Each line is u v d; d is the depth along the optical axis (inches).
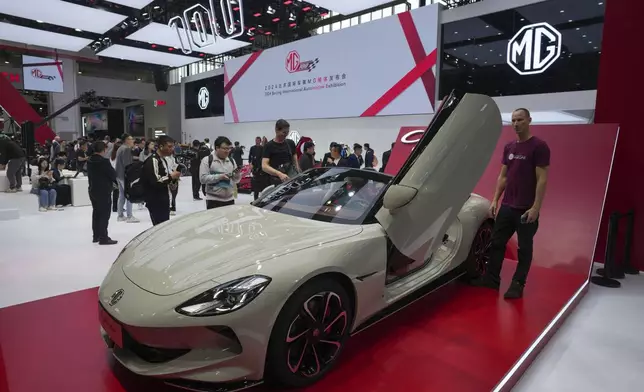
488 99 98.7
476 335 93.9
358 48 473.1
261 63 623.5
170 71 1039.6
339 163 297.7
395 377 76.0
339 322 77.3
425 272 107.3
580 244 147.0
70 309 106.8
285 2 595.8
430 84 414.9
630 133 157.9
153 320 62.1
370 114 470.0
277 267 67.7
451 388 72.7
